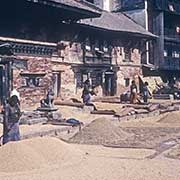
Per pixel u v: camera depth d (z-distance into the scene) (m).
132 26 53.28
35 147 14.04
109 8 59.59
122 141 19.00
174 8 59.47
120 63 49.41
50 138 15.26
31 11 31.06
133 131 22.64
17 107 16.42
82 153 15.42
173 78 59.81
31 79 31.36
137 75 52.88
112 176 11.79
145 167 13.04
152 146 17.50
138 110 32.06
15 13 29.91
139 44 53.91
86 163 13.62
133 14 57.41
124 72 50.16
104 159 14.37
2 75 28.48
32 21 32.16
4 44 28.14
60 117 26.64
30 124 23.55
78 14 34.53
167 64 56.81
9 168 12.59
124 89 49.84
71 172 12.30
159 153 15.80
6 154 13.19
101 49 45.97
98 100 40.28
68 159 14.05
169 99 47.41
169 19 60.03
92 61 43.88
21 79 30.19
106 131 20.38
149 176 11.81
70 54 40.25
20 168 12.62
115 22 50.28
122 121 27.39
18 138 16.41
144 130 23.05
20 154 13.16
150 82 53.75
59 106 32.25
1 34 28.89
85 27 41.06
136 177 11.67
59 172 12.30
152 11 56.50
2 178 11.61
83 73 42.28
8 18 29.55
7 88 28.69
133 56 52.47
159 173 12.19
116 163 13.66
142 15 56.53
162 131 22.61
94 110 31.80
